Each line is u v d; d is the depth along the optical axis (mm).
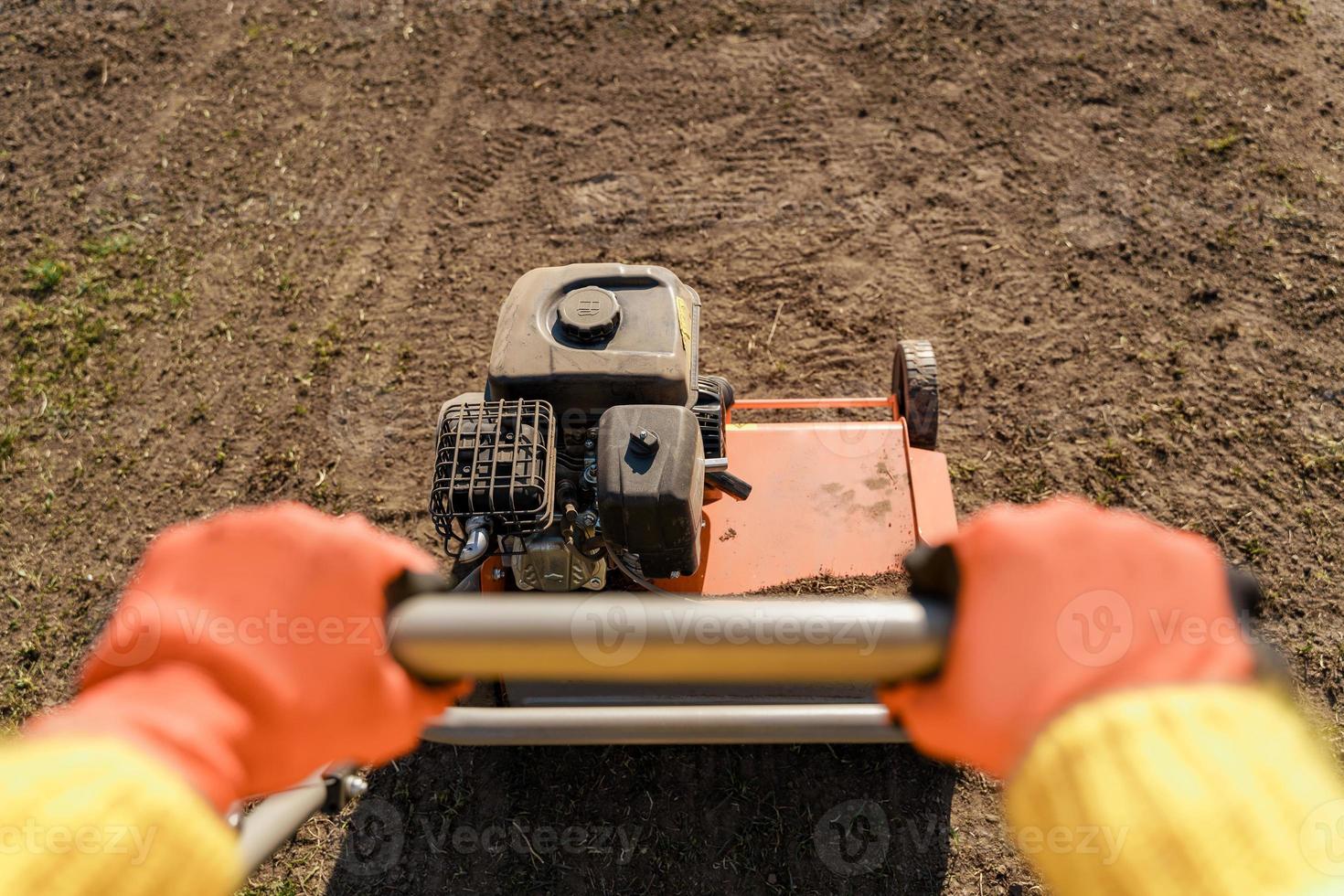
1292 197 6645
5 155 7461
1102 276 6301
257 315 6430
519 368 3332
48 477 5727
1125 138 7062
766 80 7633
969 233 6590
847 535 4043
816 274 6430
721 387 4203
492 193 7051
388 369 6109
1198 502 5305
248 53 8094
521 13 8250
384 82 7816
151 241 6875
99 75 7973
